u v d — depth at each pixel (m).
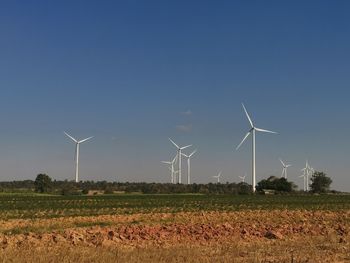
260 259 25.33
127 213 68.62
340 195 157.12
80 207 83.50
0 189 184.00
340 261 25.42
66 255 24.48
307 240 34.88
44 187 173.50
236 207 85.44
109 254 25.33
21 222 51.34
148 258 24.30
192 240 34.91
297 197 134.50
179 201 107.19
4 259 23.31
